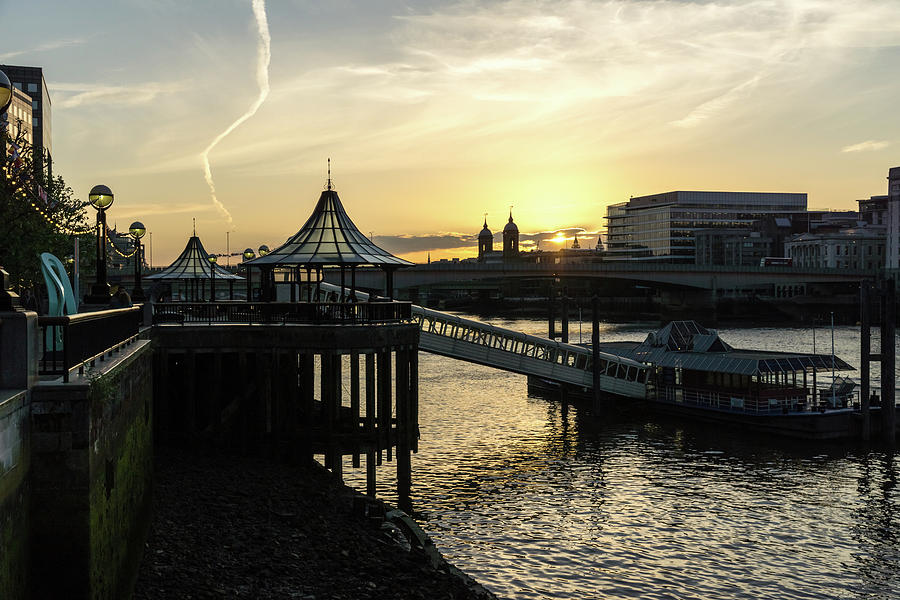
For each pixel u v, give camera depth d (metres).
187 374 35.59
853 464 47.44
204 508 27.73
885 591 29.19
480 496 40.50
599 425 59.50
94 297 26.88
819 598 28.58
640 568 31.16
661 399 64.75
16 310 14.23
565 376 63.53
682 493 41.44
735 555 32.62
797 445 52.31
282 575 22.72
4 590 12.64
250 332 35.56
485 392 76.00
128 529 20.02
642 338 134.00
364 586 22.69
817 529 35.97
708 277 188.50
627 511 38.34
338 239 39.31
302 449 35.22
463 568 30.78
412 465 46.75
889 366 52.78
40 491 14.45
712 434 55.97
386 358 35.34
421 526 35.56
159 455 34.19
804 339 133.12
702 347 66.25
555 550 32.94
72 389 14.59
